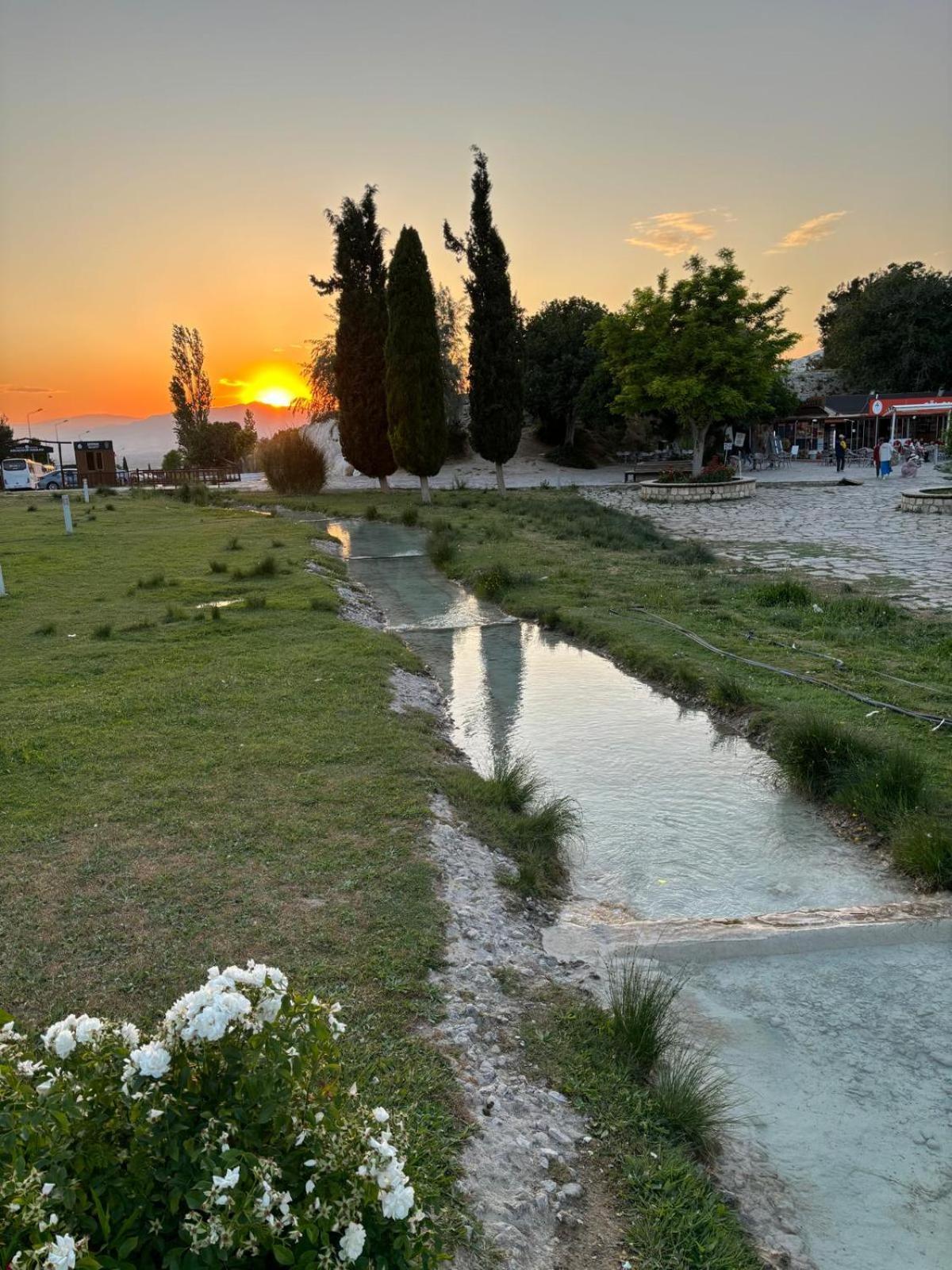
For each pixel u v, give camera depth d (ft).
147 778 20.33
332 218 108.17
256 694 27.17
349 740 22.97
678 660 32.01
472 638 38.81
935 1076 11.76
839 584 46.42
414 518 78.38
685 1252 8.77
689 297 109.19
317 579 48.52
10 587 47.73
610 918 16.26
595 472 152.76
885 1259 9.10
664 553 58.13
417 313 94.99
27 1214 5.38
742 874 18.04
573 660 34.94
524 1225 8.89
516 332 105.19
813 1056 12.19
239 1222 5.58
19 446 199.93
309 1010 6.79
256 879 15.62
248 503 102.53
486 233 101.30
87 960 13.15
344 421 113.19
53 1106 6.02
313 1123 6.34
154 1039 6.63
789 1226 9.48
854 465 145.48
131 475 163.22
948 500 76.43
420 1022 11.87
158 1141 5.93
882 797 19.69
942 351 172.96
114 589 46.93
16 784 20.02
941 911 15.74
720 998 13.62
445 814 18.94
